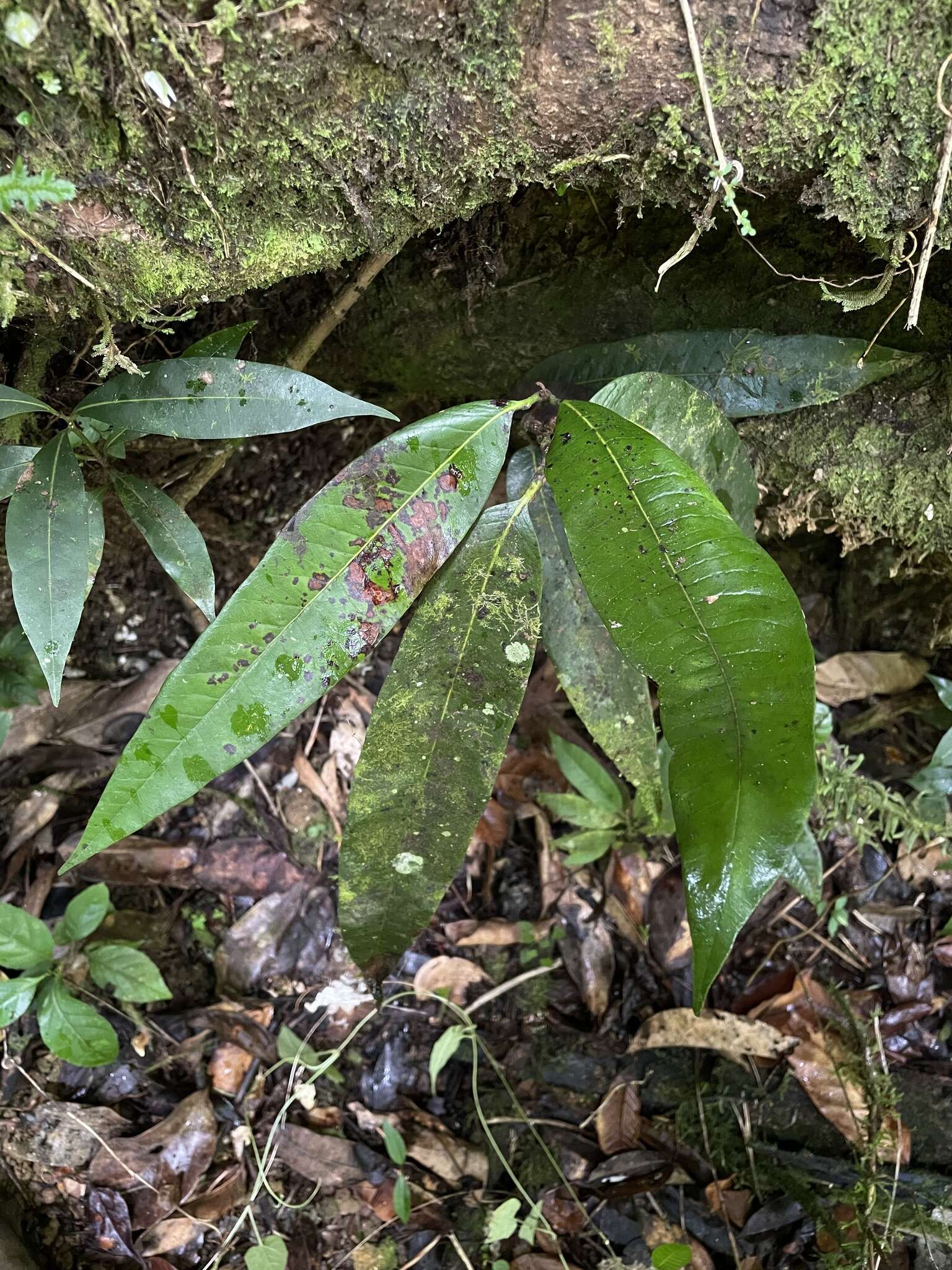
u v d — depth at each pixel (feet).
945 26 1.03
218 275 1.18
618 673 1.46
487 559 1.27
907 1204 1.70
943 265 1.36
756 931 1.99
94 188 1.07
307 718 2.09
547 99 1.08
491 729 1.29
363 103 1.06
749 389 1.48
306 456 1.96
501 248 1.53
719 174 1.10
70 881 1.93
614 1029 1.93
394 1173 1.80
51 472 1.19
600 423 1.22
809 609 2.13
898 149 1.11
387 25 1.00
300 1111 1.84
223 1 0.95
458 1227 1.76
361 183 1.14
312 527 1.14
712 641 1.13
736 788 1.14
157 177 1.07
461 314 1.64
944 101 1.07
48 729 1.96
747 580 1.12
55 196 0.96
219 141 1.06
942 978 1.94
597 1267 1.73
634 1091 1.86
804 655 1.10
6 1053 1.76
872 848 2.03
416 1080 1.90
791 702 1.11
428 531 1.18
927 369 1.47
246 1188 1.77
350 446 1.96
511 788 2.09
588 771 1.97
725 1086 1.86
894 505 1.57
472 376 1.76
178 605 2.10
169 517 1.30
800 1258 1.71
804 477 1.60
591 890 2.01
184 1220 1.72
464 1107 1.88
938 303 1.41
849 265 1.41
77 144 1.03
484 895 2.04
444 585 1.26
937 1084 1.82
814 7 1.03
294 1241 1.74
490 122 1.10
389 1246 1.75
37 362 1.37
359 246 1.22
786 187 1.21
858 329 1.47
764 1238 1.73
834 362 1.44
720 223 1.42
